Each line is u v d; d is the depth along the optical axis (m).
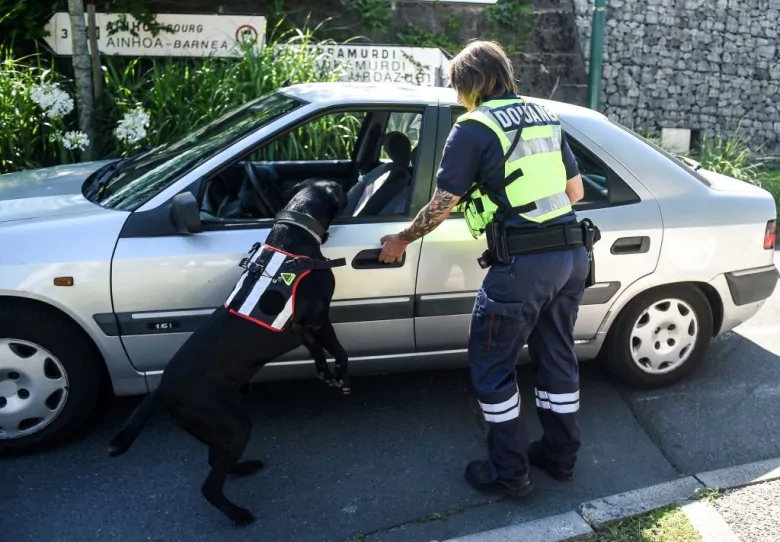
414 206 3.51
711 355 4.51
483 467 3.22
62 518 2.99
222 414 2.84
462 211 3.54
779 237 7.24
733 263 3.89
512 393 3.03
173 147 3.95
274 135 3.46
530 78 9.07
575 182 3.14
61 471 3.29
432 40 8.68
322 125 5.84
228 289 3.32
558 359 3.15
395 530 2.98
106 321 3.25
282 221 3.09
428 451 3.51
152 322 3.30
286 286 2.94
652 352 3.96
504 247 2.87
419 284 3.50
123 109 6.62
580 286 3.05
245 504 3.11
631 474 3.37
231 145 3.45
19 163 6.18
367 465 3.39
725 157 8.47
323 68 7.14
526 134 2.86
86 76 6.25
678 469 3.41
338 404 3.90
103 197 3.58
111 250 3.22
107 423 3.65
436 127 3.57
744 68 10.09
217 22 7.62
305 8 8.37
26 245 3.17
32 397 3.30
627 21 9.54
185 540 2.90
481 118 2.82
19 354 3.27
